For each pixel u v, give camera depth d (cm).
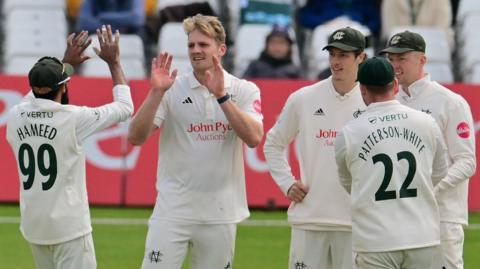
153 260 2609
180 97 2609
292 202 2716
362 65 2397
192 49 2570
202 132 2603
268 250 3944
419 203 2366
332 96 2644
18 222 4350
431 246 2367
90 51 5212
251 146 2589
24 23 5538
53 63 2477
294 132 2719
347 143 2369
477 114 4606
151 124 2539
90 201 4678
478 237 4206
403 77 2708
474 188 4625
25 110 2473
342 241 2648
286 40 4938
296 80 4656
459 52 5662
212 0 5744
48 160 2453
